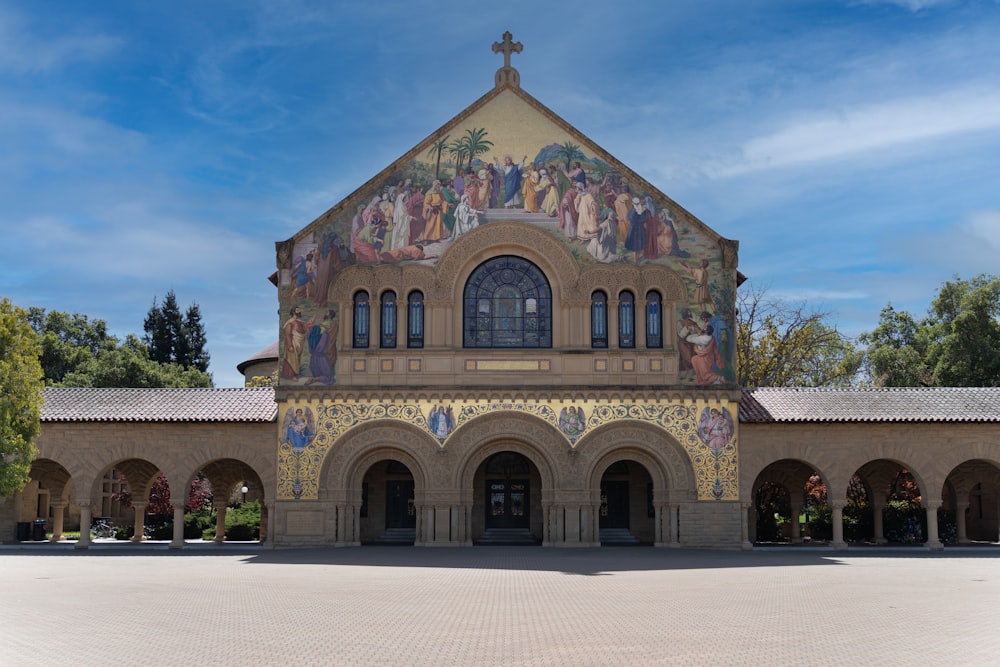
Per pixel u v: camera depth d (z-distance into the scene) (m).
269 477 44.72
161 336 110.19
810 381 76.56
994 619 20.58
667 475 44.34
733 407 44.81
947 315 78.88
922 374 77.75
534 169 46.34
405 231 45.91
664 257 45.78
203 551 43.94
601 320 45.62
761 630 18.91
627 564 35.00
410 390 44.62
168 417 45.06
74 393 47.53
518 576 30.23
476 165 46.38
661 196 46.12
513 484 49.28
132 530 59.19
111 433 45.47
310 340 45.28
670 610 21.81
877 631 18.86
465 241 45.78
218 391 47.94
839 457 44.88
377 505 49.69
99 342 102.00
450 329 45.19
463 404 44.59
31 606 22.73
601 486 49.72
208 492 69.00
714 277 45.66
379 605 22.80
